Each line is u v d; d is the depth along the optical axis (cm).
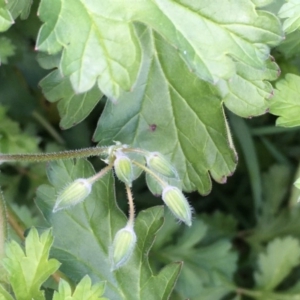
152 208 29
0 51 34
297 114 31
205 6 28
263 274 37
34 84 36
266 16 28
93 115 38
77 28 27
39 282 28
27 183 36
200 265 36
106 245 29
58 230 29
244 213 40
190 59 27
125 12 27
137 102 30
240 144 38
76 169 29
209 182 30
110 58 27
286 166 38
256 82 30
